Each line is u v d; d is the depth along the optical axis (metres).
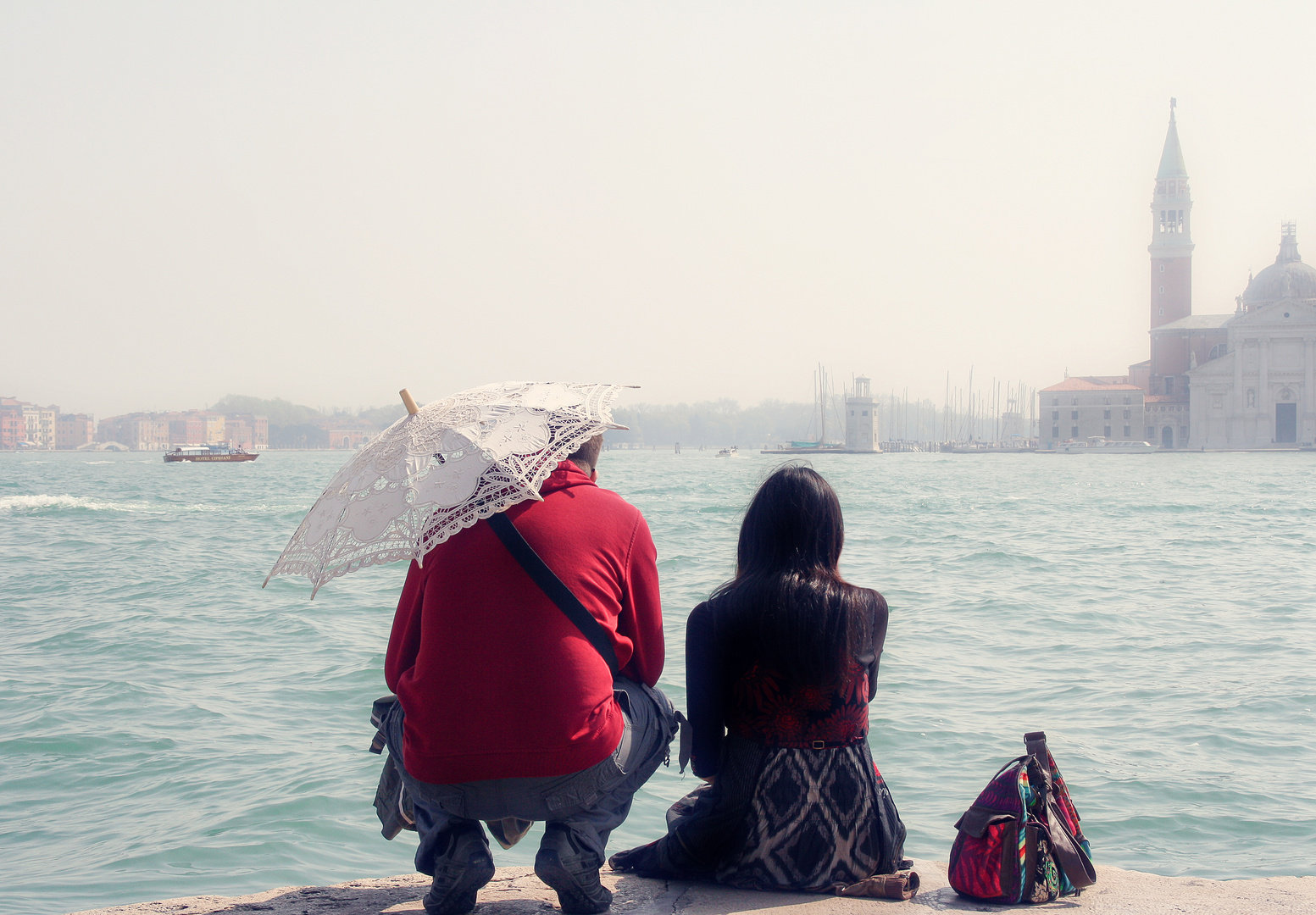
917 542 24.16
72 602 14.06
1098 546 22.80
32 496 48.53
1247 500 43.22
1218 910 3.27
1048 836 3.39
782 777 3.35
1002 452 179.25
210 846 5.35
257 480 74.00
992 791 3.48
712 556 20.78
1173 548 22.33
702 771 3.45
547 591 3.00
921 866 3.86
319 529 3.15
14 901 4.67
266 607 13.30
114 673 9.41
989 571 17.94
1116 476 74.56
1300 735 7.15
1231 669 9.26
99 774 6.49
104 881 4.91
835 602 3.26
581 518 3.12
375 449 3.22
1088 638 10.94
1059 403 159.88
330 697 8.47
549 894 3.61
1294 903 3.36
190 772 6.54
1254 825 5.54
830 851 3.36
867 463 126.62
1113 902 3.38
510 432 3.10
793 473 3.42
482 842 3.13
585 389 3.52
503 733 2.95
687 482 68.00
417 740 3.01
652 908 3.24
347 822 5.71
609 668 3.10
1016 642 10.73
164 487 60.34
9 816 5.80
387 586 15.22
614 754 3.10
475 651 2.96
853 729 3.38
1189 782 6.21
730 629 3.35
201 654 10.26
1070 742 7.02
